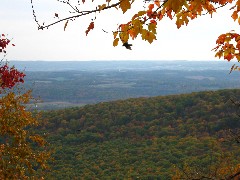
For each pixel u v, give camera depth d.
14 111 9.86
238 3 3.15
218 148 41.44
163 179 37.38
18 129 9.78
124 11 2.61
